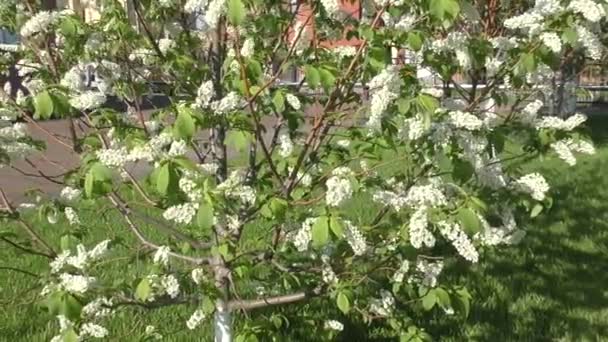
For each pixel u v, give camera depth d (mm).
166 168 2025
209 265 2848
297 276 2928
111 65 2650
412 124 2193
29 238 3156
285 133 2744
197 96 2447
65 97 2205
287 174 2732
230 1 1999
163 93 2928
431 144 2309
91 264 2615
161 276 2549
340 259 2926
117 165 2146
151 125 2617
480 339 3986
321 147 2869
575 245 5664
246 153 2631
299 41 2633
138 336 3504
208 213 2100
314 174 2762
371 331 3934
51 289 2326
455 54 2484
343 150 2863
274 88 2416
